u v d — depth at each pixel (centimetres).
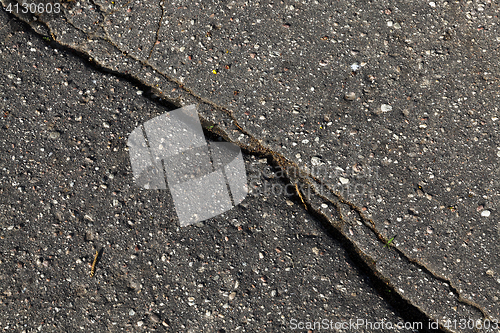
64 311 130
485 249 131
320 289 130
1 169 136
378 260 132
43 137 137
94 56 141
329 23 141
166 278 131
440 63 139
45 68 140
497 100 137
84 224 133
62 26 142
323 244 132
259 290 130
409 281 131
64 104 138
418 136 136
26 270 132
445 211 133
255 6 143
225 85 139
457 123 136
